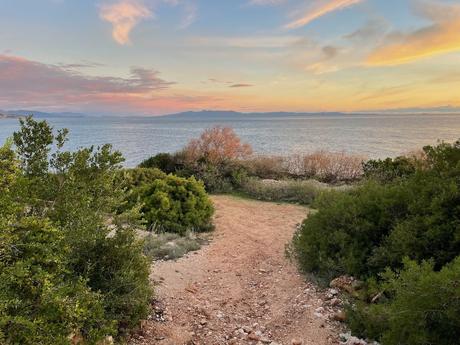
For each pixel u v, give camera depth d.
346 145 45.97
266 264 6.89
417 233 4.75
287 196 13.80
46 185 3.75
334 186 15.43
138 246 4.32
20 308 2.60
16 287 2.72
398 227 4.97
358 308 4.12
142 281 4.23
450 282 2.88
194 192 10.34
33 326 2.41
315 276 5.82
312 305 4.85
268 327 4.41
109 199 4.21
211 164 16.61
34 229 2.94
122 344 3.53
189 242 8.07
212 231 9.52
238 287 5.82
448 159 5.81
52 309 2.63
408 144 45.94
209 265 6.83
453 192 4.68
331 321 4.38
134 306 3.94
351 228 5.76
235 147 17.91
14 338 2.41
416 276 3.14
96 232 3.93
